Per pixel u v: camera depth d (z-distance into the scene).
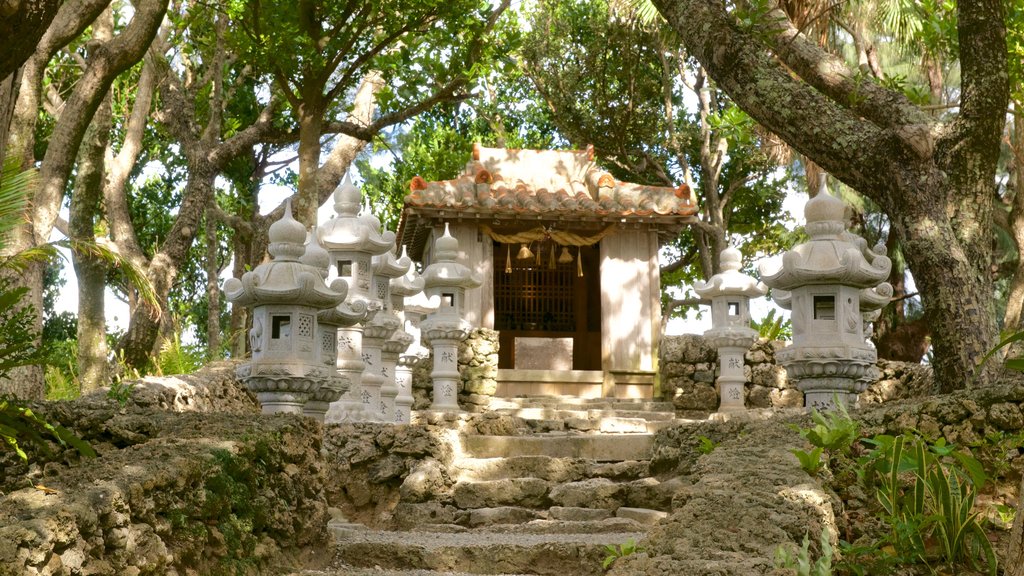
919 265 6.48
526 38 22.66
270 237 6.84
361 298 8.23
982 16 6.65
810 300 7.17
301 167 13.37
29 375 8.66
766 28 7.01
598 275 18.41
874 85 7.04
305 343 6.65
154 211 25.16
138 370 12.88
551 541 6.04
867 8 13.46
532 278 18.45
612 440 8.29
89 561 3.72
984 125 6.58
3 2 4.09
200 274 26.28
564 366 17.34
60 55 19.00
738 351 11.38
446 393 10.99
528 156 17.50
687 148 24.34
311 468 5.89
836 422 5.43
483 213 15.68
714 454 5.59
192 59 18.78
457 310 11.13
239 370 6.68
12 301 5.57
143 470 4.36
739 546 4.28
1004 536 4.97
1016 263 18.31
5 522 3.56
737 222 25.58
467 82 15.18
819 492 4.82
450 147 23.81
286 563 5.36
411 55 15.12
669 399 13.95
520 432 11.51
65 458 5.81
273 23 12.88
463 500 7.59
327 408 6.98
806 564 3.88
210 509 4.69
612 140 23.11
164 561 4.16
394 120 15.56
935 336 6.45
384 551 5.96
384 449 7.89
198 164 14.58
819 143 6.77
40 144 20.91
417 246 17.95
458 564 5.92
